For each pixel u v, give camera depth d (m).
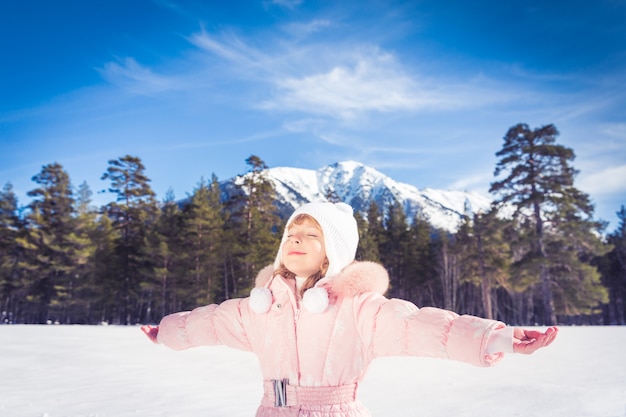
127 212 45.78
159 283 38.78
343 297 1.67
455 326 1.42
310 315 1.63
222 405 3.76
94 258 41.56
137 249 42.31
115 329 17.95
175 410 3.56
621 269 49.12
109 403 3.85
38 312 46.06
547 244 31.48
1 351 8.62
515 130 32.88
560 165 31.78
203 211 37.09
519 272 30.55
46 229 45.34
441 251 46.97
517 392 3.99
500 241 35.50
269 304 1.72
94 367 6.55
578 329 15.73
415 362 6.78
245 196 39.66
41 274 43.31
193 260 37.44
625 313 49.31
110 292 41.50
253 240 37.25
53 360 7.36
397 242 49.97
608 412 3.18
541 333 1.29
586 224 30.11
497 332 1.35
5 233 45.69
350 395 1.56
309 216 1.82
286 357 1.61
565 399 3.62
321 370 1.56
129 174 47.78
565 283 31.11
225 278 36.69
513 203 32.44
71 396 4.19
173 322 1.95
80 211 52.41
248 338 1.79
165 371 6.10
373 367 6.24
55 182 47.38
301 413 1.51
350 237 1.84
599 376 4.92
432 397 3.93
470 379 4.95
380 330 1.56
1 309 47.59
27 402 3.90
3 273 44.19
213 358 7.73
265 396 1.63
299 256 1.76
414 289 49.69
